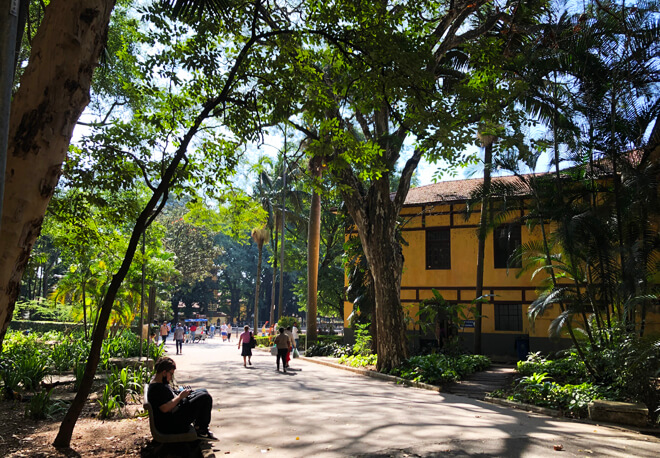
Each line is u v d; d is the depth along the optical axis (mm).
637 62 12031
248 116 9344
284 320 33094
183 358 24719
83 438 6488
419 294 24500
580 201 13359
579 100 12727
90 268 17781
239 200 12656
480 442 6762
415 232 25016
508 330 22547
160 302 35406
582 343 13766
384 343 17484
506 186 14367
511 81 12359
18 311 34188
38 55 4531
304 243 47219
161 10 8742
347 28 8750
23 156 4328
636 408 9078
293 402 10547
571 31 12484
